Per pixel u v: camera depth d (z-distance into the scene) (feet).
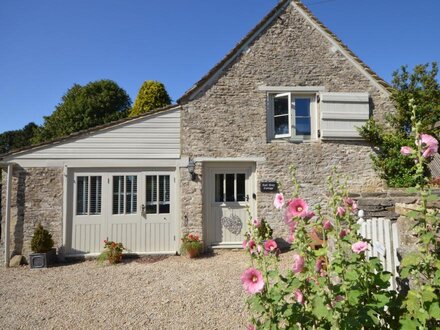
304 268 7.42
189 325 14.62
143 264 26.14
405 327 6.51
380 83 31.04
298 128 30.91
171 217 29.35
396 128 30.50
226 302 17.39
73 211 28.45
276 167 30.04
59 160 28.48
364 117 30.42
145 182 29.37
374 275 7.73
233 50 30.35
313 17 31.17
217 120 30.07
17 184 27.81
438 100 29.81
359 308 6.97
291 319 7.32
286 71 30.73
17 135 117.19
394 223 12.56
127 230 28.89
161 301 17.72
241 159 29.86
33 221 27.78
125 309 16.67
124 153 29.19
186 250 27.89
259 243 8.16
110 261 26.50
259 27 30.91
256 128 30.22
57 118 79.25
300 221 7.56
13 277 23.06
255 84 30.50
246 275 7.59
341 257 7.34
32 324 15.03
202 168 29.71
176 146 29.71
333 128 30.14
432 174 21.40
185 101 29.99
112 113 83.15
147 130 29.53
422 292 6.56
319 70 30.86
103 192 28.96
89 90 83.97
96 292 19.43
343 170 30.19
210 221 30.04
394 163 28.81
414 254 7.13
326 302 6.79
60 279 22.38
